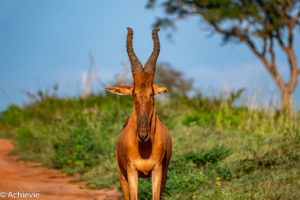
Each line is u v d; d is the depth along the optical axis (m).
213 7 93.69
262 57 96.12
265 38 93.62
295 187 22.59
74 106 58.66
